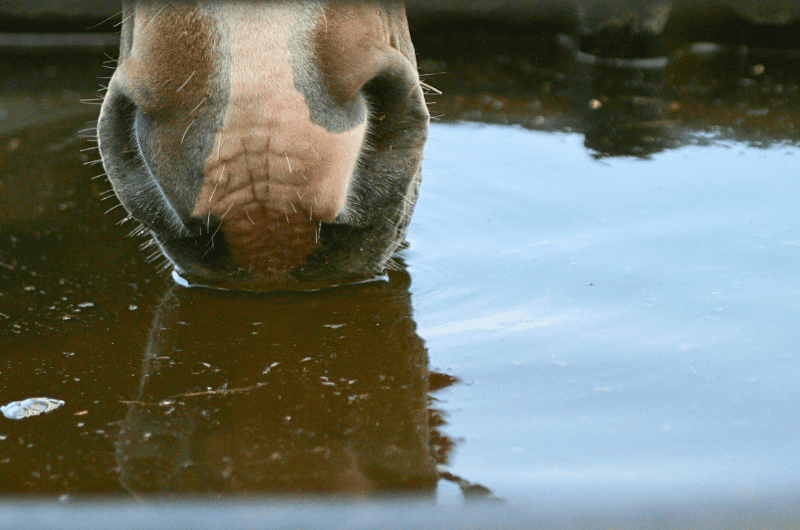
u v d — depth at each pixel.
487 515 1.66
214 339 2.76
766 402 2.27
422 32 7.65
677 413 2.23
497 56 7.07
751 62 6.60
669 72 6.41
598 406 2.29
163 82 2.30
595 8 6.58
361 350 2.66
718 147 4.63
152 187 2.62
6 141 5.22
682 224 3.63
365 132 2.50
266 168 2.37
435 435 2.15
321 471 1.97
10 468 2.04
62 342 2.79
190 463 2.04
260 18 2.27
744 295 2.95
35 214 4.08
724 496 1.67
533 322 2.83
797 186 3.99
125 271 3.40
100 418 2.29
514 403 2.32
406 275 3.23
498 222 3.77
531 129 5.14
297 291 3.11
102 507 1.82
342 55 2.32
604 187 4.13
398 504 1.77
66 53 7.38
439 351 2.64
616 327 2.77
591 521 1.44
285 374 2.51
